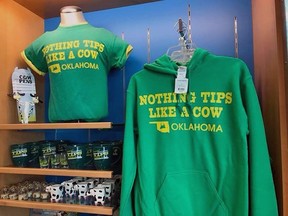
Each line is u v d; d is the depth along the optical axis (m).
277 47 0.80
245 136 0.88
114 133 1.44
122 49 1.26
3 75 1.30
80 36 1.23
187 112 0.97
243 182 0.87
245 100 0.90
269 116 0.96
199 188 0.94
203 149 0.94
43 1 1.37
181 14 1.39
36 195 1.21
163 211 0.95
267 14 0.95
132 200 0.99
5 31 1.32
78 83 1.20
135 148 1.00
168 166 0.96
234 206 0.89
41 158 1.21
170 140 0.97
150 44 1.42
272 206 0.83
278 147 0.85
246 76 0.91
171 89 0.98
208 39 1.35
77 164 1.13
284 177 0.79
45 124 1.14
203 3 1.37
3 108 1.29
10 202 1.17
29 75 1.38
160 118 0.99
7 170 1.19
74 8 1.27
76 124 1.11
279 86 0.79
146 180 0.96
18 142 1.38
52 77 1.24
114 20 1.48
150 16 1.43
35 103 1.41
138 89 1.02
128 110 1.01
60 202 1.15
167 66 0.99
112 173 1.05
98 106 1.21
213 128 0.93
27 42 1.46
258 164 0.86
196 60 0.97
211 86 0.94
